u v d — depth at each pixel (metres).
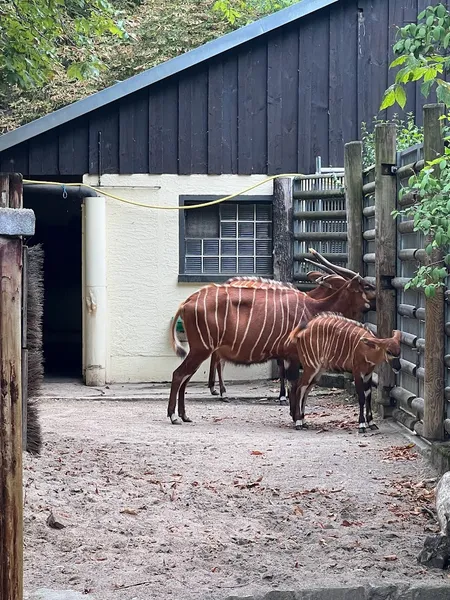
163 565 4.98
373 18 12.35
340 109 12.31
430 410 7.36
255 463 7.28
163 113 12.12
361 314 9.48
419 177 5.95
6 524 3.23
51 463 6.78
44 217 16.31
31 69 10.14
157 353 12.21
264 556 5.15
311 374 8.88
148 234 12.18
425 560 5.01
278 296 9.44
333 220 11.51
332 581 4.73
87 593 4.56
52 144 12.03
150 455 7.44
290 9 12.03
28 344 6.38
